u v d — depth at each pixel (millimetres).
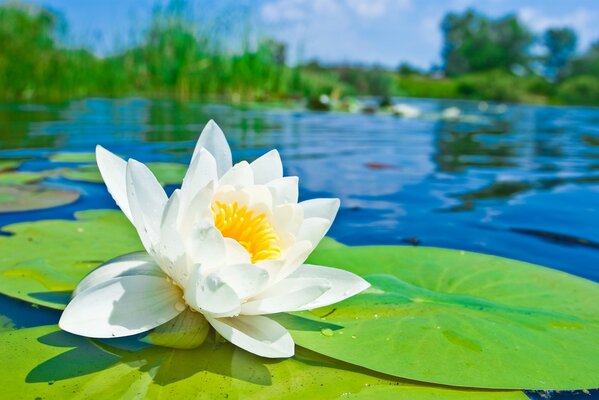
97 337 288
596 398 281
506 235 511
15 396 262
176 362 291
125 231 461
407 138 1394
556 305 360
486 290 377
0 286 359
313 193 657
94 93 2709
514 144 1354
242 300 307
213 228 290
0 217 501
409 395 277
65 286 364
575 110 4102
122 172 350
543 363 302
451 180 788
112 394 267
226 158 369
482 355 306
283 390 275
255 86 2904
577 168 954
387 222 542
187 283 305
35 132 1159
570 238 506
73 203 558
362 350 305
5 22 2240
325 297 329
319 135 1365
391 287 373
